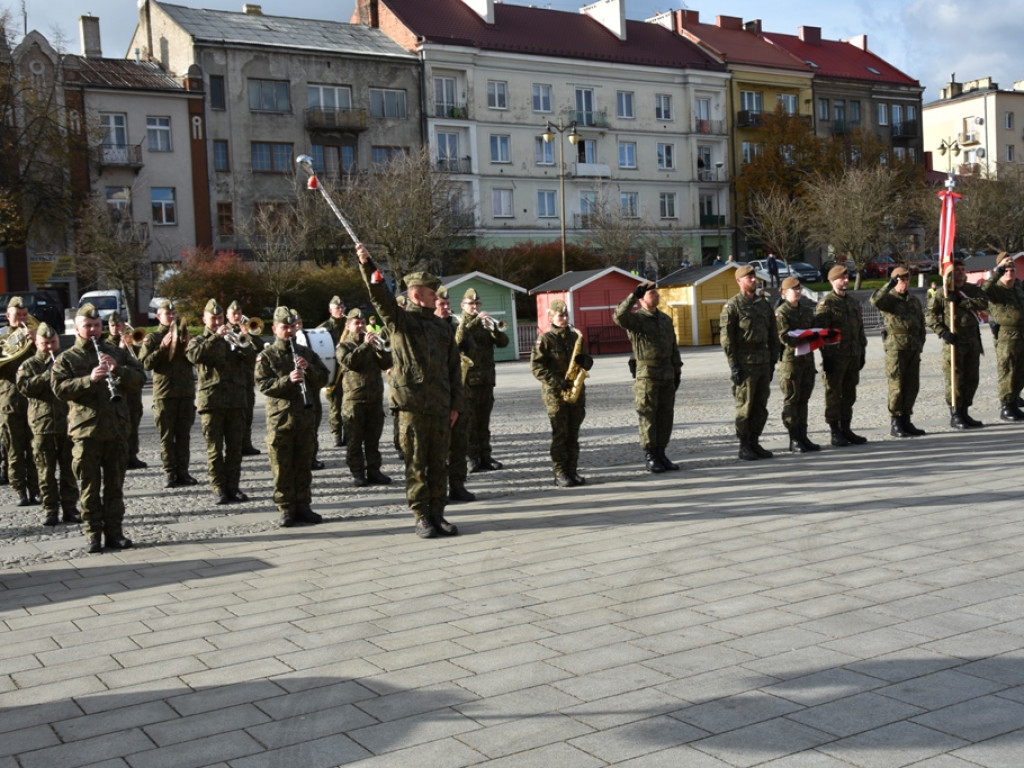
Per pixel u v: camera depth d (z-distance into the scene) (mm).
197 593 6875
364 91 50500
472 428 11914
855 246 52844
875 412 15594
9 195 40750
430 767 4062
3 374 10766
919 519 7922
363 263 7910
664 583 6508
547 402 10391
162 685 5129
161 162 45531
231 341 10375
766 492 9438
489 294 38156
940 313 13039
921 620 5520
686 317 40875
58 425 9727
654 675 4914
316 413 9188
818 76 66688
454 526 8383
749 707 4488
